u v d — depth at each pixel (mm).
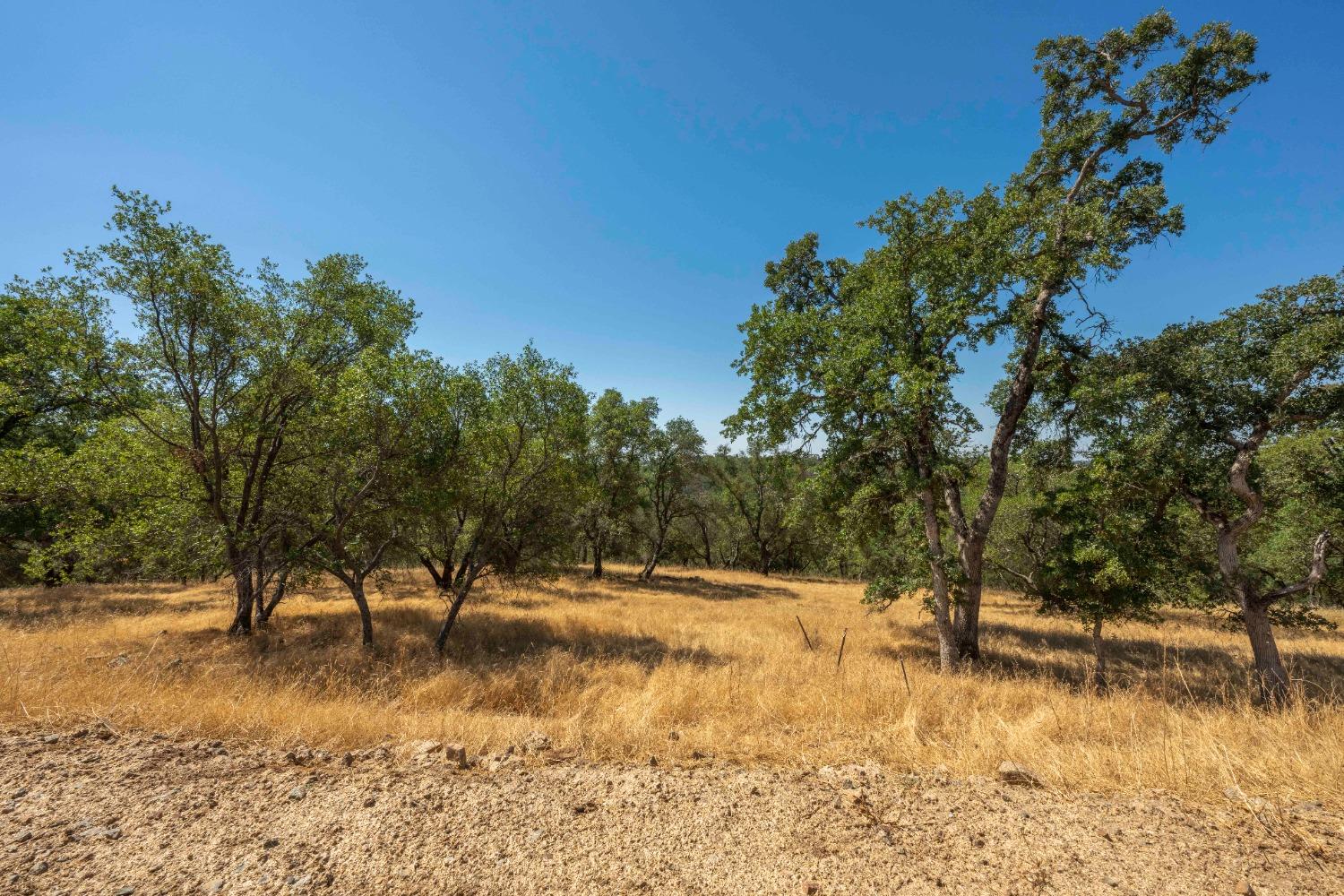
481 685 8938
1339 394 8867
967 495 21828
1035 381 12203
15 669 7031
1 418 18406
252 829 3273
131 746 4422
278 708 5754
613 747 4961
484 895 2748
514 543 14086
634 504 34750
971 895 2783
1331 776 4012
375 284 15852
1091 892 2793
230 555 12492
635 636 15320
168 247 11617
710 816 3576
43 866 2857
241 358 12867
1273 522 13438
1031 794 3965
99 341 11914
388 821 3387
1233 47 10039
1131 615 10797
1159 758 4418
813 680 8867
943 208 12008
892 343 12195
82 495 12430
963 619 12898
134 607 17594
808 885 2855
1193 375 10125
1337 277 8953
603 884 2854
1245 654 14539
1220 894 2764
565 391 13023
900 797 3906
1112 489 10492
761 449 13180
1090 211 10305
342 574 12359
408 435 11906
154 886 2750
